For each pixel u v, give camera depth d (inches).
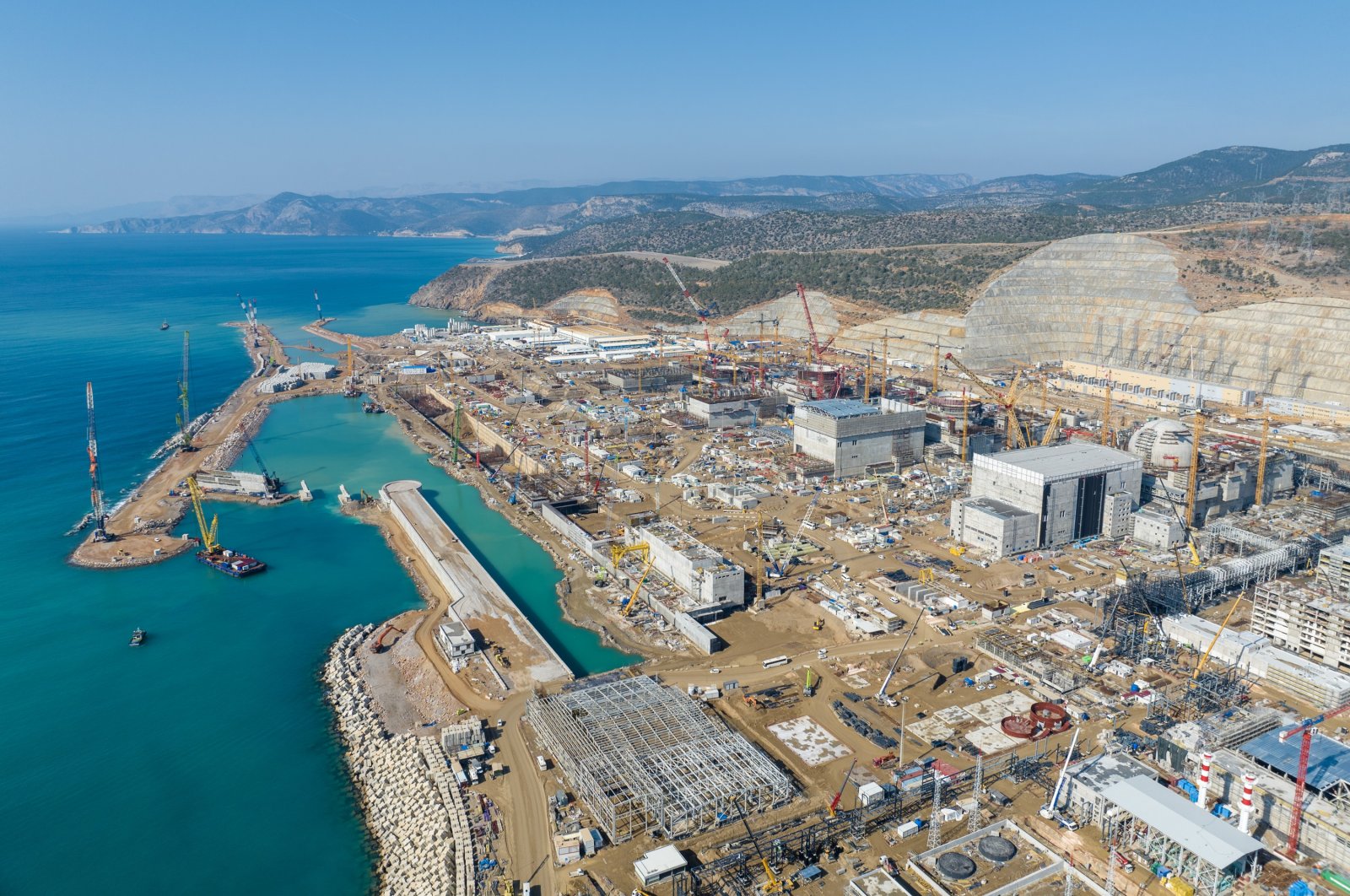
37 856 5182.1
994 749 5698.8
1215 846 4311.0
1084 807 4926.2
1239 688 6358.3
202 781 5856.3
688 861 4704.7
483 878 4643.2
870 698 6378.0
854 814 5029.5
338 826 5447.8
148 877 5004.9
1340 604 6633.9
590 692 6338.6
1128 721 5974.4
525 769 5620.1
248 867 5078.7
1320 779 4766.2
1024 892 4409.5
